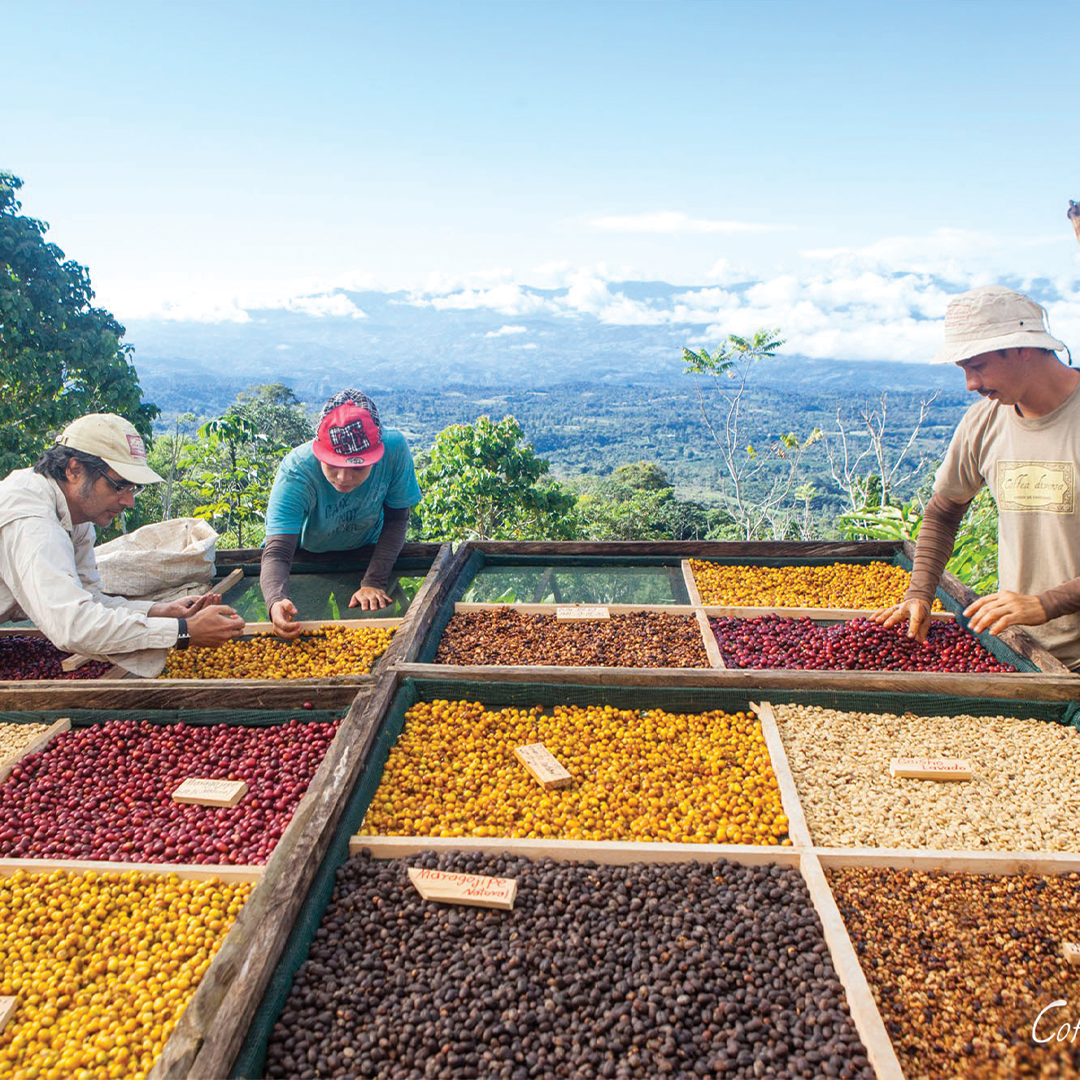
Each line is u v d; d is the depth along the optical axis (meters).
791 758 2.77
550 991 1.82
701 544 5.10
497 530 16.42
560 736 2.94
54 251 19.56
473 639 3.97
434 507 15.80
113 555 4.34
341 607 4.35
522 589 4.75
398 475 4.51
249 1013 1.66
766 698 3.10
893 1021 1.74
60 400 18.59
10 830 2.45
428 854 2.25
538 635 4.02
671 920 2.02
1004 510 3.19
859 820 2.44
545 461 16.61
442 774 2.71
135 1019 1.74
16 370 17.80
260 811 2.48
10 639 3.94
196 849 2.32
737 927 1.99
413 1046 1.69
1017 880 2.15
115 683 3.12
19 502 3.12
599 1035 1.73
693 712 3.11
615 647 3.85
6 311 17.75
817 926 2.00
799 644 3.74
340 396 4.08
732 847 2.27
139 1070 1.63
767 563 5.05
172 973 1.88
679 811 2.50
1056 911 2.05
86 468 3.23
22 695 3.11
